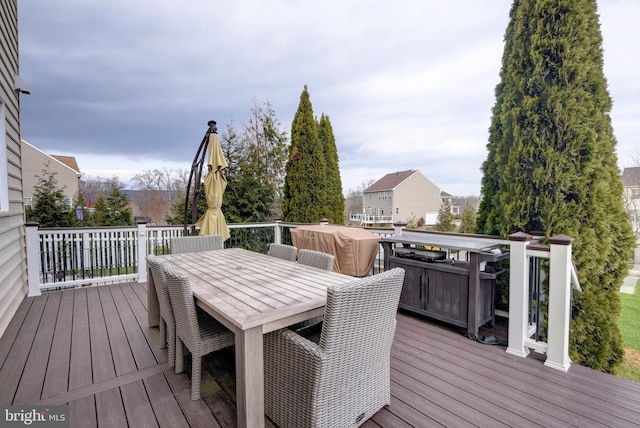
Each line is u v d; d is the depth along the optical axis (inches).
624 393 77.0
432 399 74.9
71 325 122.2
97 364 92.4
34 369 89.2
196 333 74.4
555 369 89.0
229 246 270.5
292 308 64.0
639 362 140.6
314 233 162.9
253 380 59.4
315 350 55.9
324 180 324.5
